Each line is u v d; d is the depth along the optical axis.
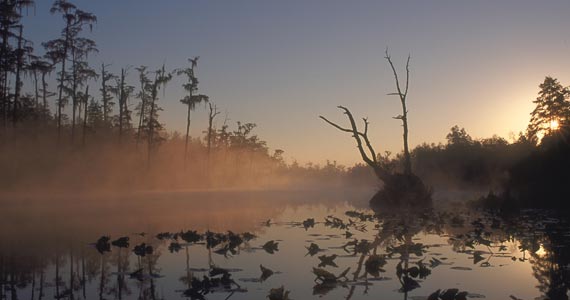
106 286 7.95
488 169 50.69
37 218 19.83
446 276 8.79
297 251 11.66
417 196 28.55
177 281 8.34
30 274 8.95
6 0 34.94
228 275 8.53
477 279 8.52
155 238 13.93
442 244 12.84
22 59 36.56
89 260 10.36
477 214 22.33
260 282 8.23
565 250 11.63
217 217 21.00
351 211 24.31
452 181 54.09
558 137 35.09
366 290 7.71
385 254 11.21
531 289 7.76
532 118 56.00
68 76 41.69
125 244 12.27
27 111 38.31
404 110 31.14
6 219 19.38
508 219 19.42
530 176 36.22
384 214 22.88
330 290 7.68
